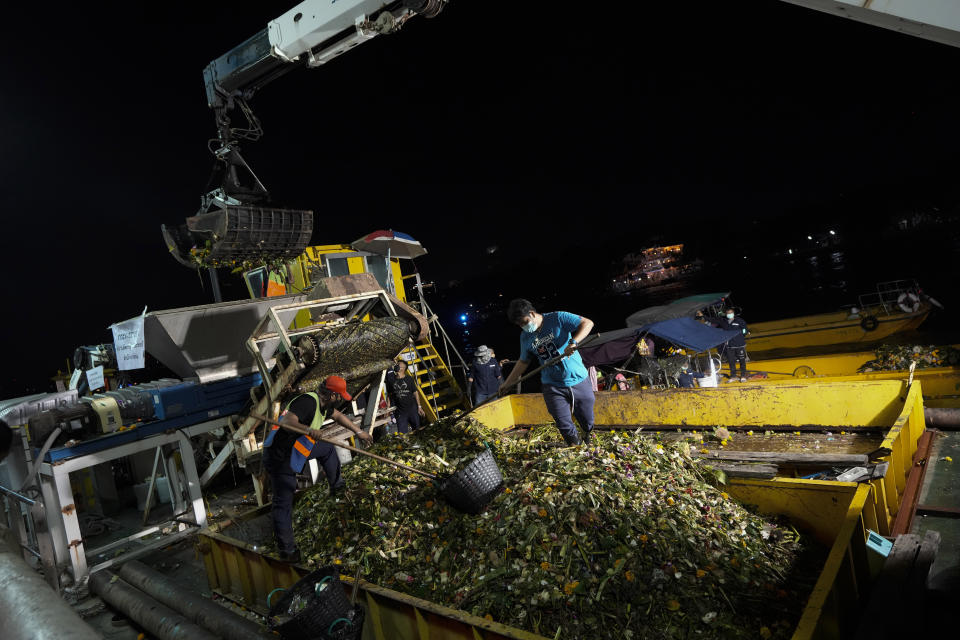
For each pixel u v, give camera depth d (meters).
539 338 5.30
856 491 3.86
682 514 3.97
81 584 6.00
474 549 3.99
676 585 3.39
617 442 4.86
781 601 3.33
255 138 6.95
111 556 6.69
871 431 5.82
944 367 7.93
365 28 5.43
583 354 9.52
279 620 3.27
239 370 7.31
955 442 5.82
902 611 3.00
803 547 3.92
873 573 3.64
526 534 3.85
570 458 4.55
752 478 4.64
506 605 3.43
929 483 5.04
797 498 4.17
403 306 7.04
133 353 6.44
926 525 4.38
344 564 4.23
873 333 12.73
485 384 10.08
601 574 3.51
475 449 5.63
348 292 6.70
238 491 8.71
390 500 4.73
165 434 6.78
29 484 6.17
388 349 6.43
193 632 4.30
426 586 3.88
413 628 3.35
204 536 5.18
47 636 1.18
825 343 13.30
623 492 4.10
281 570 4.28
